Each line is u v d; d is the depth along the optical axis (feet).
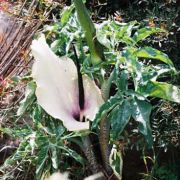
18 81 4.56
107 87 4.12
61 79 4.01
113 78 4.07
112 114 3.84
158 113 4.59
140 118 3.74
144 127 3.72
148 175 4.42
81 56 4.32
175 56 4.81
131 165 4.71
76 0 3.87
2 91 4.74
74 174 4.53
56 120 4.19
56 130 4.13
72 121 3.91
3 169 4.53
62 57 4.09
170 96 3.85
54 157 4.01
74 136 4.20
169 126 4.50
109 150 4.24
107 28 4.28
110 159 4.04
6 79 4.76
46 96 3.93
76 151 4.67
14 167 4.50
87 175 4.50
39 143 4.09
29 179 4.55
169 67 4.10
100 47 4.02
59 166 4.51
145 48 4.00
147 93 3.85
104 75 4.29
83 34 4.29
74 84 4.05
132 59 3.91
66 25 4.42
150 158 4.43
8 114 4.72
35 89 4.22
